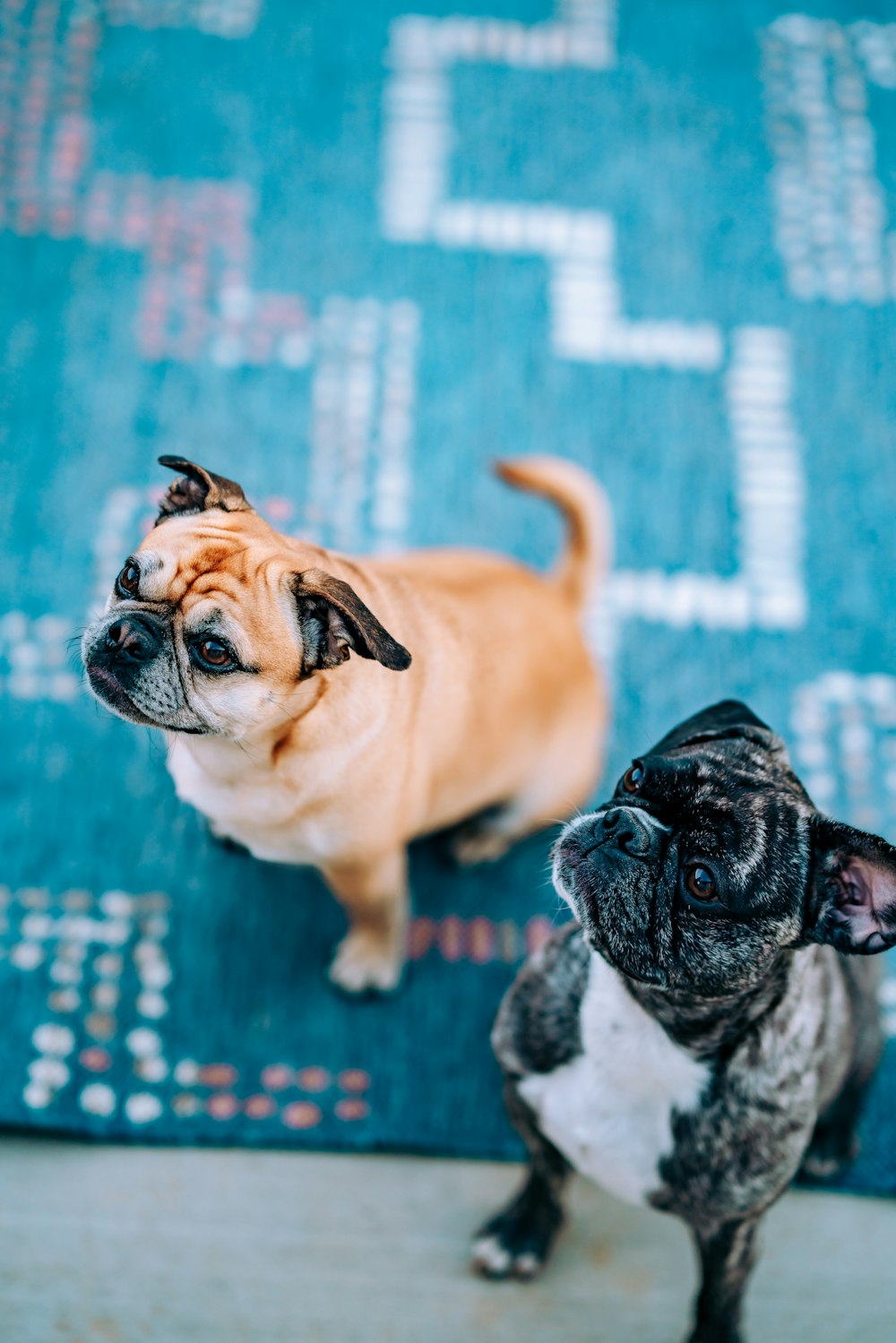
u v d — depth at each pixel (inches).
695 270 140.3
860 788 120.1
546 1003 80.2
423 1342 92.2
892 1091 106.4
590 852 70.2
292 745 77.5
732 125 147.8
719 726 76.8
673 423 133.5
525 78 147.4
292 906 110.3
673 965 67.7
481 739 92.5
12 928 106.6
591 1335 93.6
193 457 126.6
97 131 139.3
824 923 65.3
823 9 154.6
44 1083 100.4
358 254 137.1
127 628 71.8
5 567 119.6
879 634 126.6
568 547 109.0
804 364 137.5
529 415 132.3
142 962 106.6
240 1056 103.9
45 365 128.4
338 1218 97.3
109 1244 94.2
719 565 128.1
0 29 142.5
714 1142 75.1
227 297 133.6
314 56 145.7
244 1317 92.2
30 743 113.3
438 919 112.1
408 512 127.2
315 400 130.4
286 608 72.2
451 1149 101.6
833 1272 97.1
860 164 147.7
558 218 140.9
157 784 113.2
